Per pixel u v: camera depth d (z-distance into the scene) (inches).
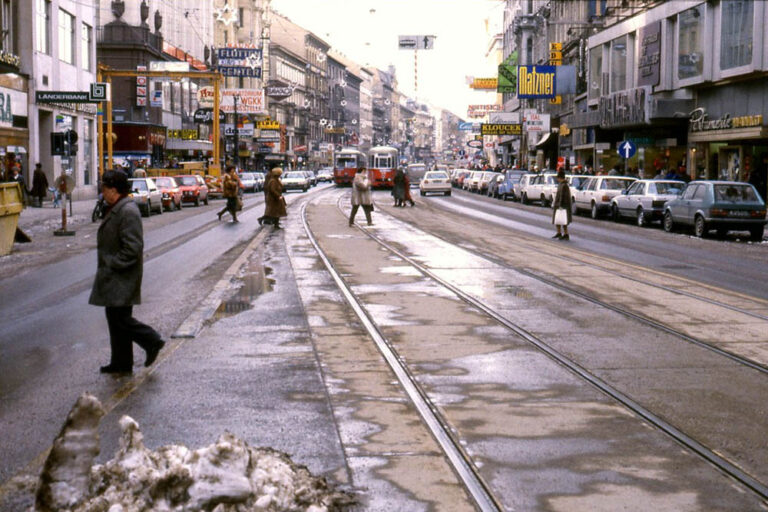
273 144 3934.5
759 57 1350.9
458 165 5920.3
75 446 177.5
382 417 262.1
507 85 3105.3
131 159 2351.1
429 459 223.3
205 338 386.0
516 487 203.3
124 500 174.7
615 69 2031.3
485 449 231.5
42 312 475.5
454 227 1106.7
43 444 238.5
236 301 491.5
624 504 193.2
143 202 1316.4
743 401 281.1
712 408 272.7
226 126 3112.7
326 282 571.5
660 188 1195.9
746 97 1445.6
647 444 236.5
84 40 1964.8
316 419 259.6
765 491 200.1
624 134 1980.8
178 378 312.0
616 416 263.7
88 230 1077.1
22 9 1590.8
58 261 737.6
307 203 1788.9
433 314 445.4
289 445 234.2
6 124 1499.8
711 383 304.7
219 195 2107.5
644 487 203.8
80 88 1921.8
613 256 769.6
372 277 594.9
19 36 1594.5
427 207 1665.8
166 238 954.1
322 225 1125.1
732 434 245.6
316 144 5123.0
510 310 458.0
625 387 298.0
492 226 1139.9
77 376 319.9
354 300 492.1
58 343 386.3
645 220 1211.9
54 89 1731.1
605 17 2231.8
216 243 885.2
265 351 357.7
